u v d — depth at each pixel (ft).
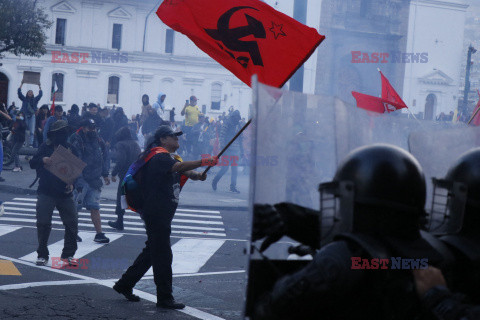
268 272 6.72
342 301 6.05
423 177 6.47
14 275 22.44
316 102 6.97
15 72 147.64
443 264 6.44
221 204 47.98
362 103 21.06
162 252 18.72
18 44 101.60
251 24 13.61
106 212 41.96
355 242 6.08
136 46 153.99
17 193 48.37
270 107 6.51
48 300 19.25
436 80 156.25
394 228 6.24
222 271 25.46
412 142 7.82
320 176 6.97
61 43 149.28
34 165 24.39
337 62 145.38
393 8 150.00
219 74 158.92
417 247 6.31
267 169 6.48
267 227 6.48
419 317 6.19
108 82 153.48
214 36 13.83
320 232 6.46
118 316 17.83
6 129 63.52
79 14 149.48
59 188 24.17
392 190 6.22
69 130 24.76
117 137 33.78
